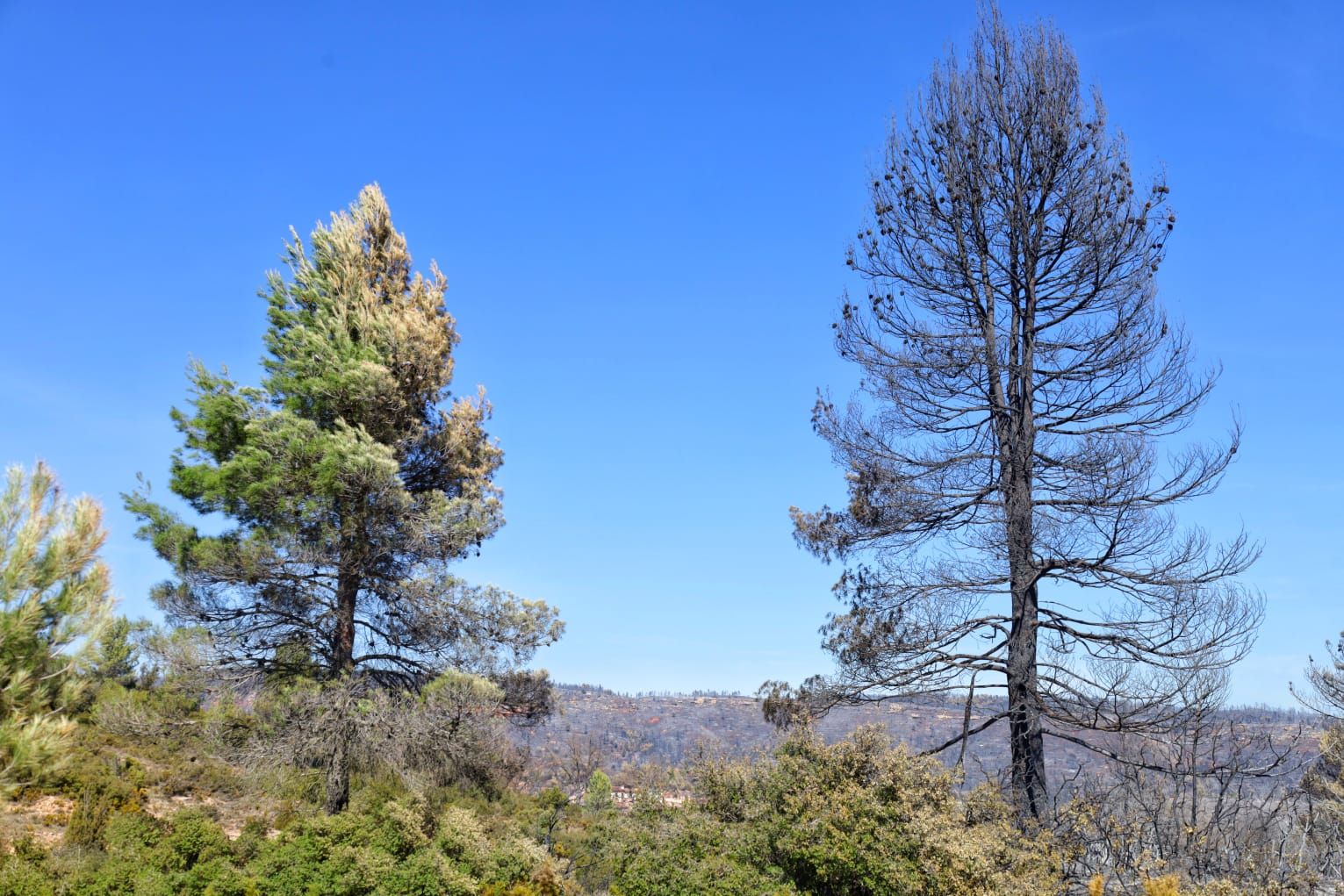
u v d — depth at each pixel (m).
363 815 15.76
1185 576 14.39
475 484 21.05
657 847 13.67
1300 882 12.06
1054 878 11.87
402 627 19.19
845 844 12.14
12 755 12.51
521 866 14.99
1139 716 14.12
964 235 16.78
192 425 19.14
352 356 19.27
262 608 18.36
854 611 16.36
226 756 17.52
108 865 13.30
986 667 15.16
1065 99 16.33
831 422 17.19
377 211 21.84
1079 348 15.84
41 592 13.01
